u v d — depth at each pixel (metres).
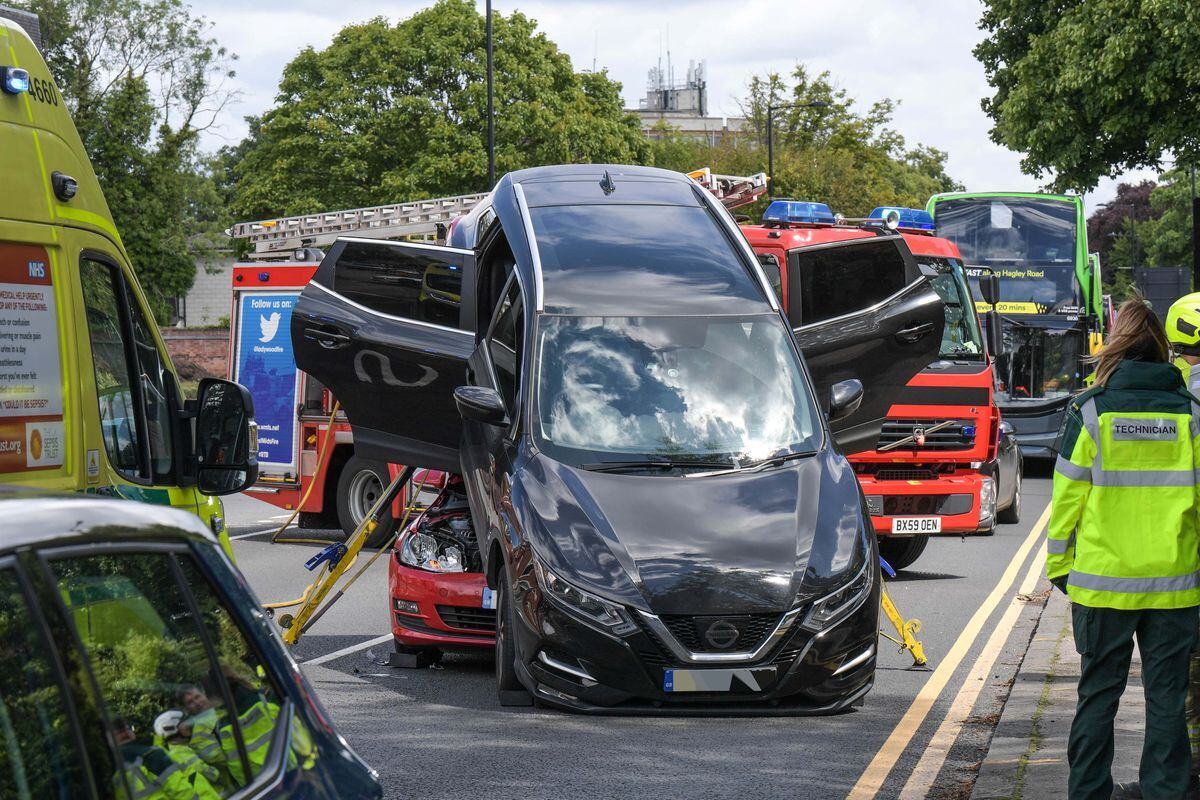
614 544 8.41
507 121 56.47
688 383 9.57
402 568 10.73
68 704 2.38
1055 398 29.81
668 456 9.14
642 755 8.13
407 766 7.86
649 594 8.18
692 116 164.12
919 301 12.07
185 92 62.88
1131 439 6.31
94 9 61.22
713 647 8.18
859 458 15.96
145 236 63.28
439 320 11.05
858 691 8.62
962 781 7.60
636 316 9.89
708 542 8.45
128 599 2.66
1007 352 29.97
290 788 2.87
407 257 11.12
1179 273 27.91
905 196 92.94
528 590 8.50
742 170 69.31
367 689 10.16
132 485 6.31
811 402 9.72
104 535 2.64
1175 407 6.36
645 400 9.45
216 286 93.50
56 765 2.33
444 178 56.28
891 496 15.94
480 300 11.10
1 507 2.47
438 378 10.91
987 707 9.51
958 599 14.22
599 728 8.85
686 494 8.79
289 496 19.69
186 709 2.72
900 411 15.94
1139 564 6.26
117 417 6.31
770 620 8.24
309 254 19.84
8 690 2.30
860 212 68.81
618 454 9.12
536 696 8.56
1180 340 7.25
